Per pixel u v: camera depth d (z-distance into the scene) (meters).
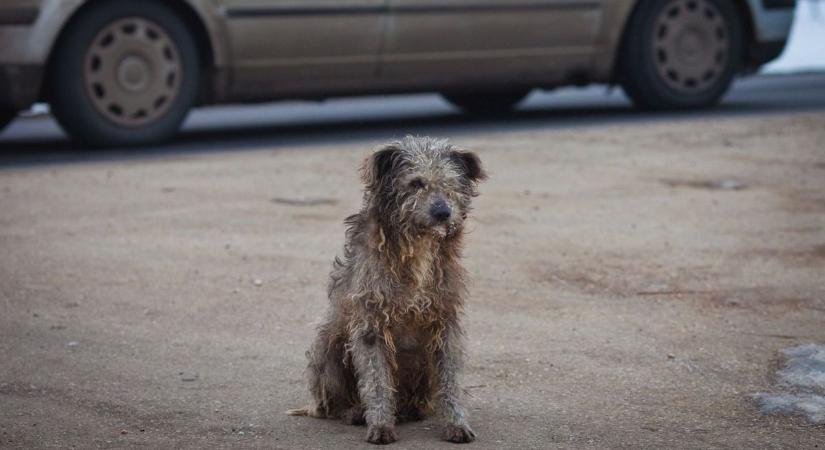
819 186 14.37
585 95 26.41
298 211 13.61
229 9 18.25
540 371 8.70
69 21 17.44
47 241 12.40
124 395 8.30
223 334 9.66
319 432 7.57
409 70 19.70
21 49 16.95
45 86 17.73
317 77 19.16
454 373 7.52
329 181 15.13
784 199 13.81
